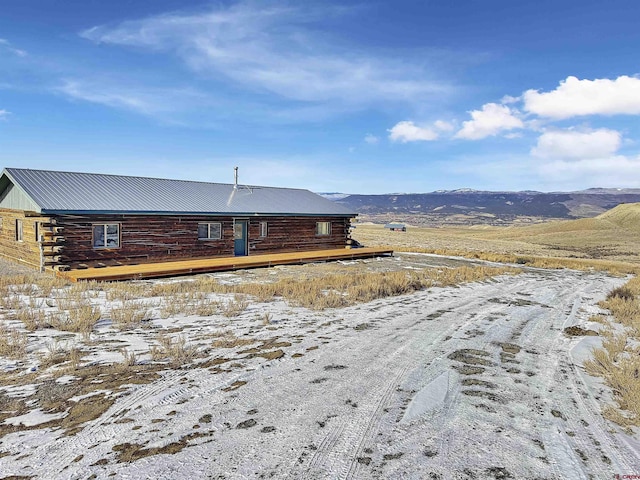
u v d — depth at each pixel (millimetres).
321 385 5086
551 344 7570
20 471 3176
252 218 21922
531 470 3379
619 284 18656
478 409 4566
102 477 3109
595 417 4469
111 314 8188
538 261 28938
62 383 4934
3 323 7414
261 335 7305
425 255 28234
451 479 3207
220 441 3686
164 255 18469
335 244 26297
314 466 3330
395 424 4117
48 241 15266
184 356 5883
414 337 7574
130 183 20672
